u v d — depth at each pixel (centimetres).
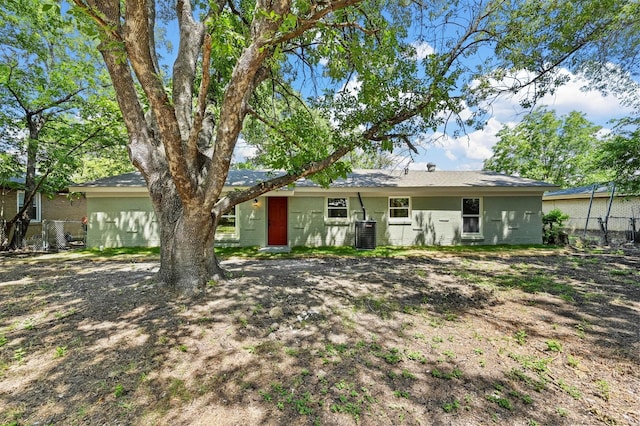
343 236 1177
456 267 759
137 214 1098
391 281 607
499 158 2614
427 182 1216
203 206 488
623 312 442
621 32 679
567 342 348
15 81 1022
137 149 518
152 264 791
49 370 281
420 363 304
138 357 304
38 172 1228
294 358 310
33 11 994
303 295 496
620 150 1044
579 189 1708
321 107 636
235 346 331
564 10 651
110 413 229
